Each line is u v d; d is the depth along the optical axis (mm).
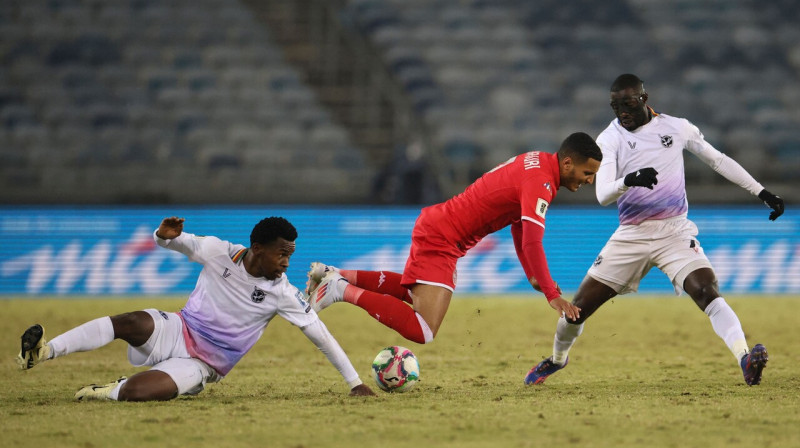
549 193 21844
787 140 73438
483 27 84188
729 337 22875
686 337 37406
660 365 29125
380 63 80125
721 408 19750
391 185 64562
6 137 71250
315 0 85188
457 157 72375
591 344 35156
